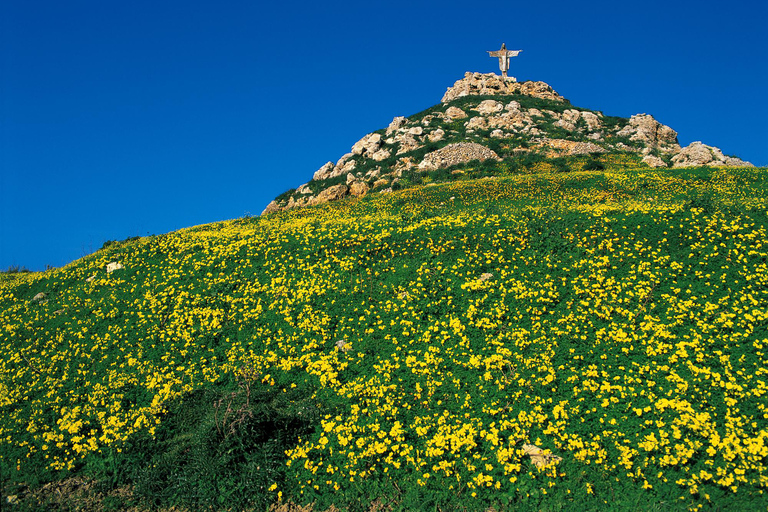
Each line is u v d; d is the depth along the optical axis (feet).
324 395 48.14
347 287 69.10
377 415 44.50
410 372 50.52
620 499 34.58
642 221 78.64
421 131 268.21
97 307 72.43
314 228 100.53
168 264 84.74
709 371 44.96
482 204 127.95
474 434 40.81
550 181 146.20
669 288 60.08
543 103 312.29
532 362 48.88
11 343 64.44
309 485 38.06
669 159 203.62
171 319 65.31
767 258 63.00
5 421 47.62
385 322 59.88
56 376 55.52
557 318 57.26
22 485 39.75
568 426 41.14
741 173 137.18
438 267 71.20
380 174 222.07
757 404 41.16
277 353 55.67
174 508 36.83
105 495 38.55
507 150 224.33
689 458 36.63
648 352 48.80
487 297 62.39
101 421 45.39
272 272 77.05
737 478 33.76
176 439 41.52
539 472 36.81
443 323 58.03
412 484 37.17
